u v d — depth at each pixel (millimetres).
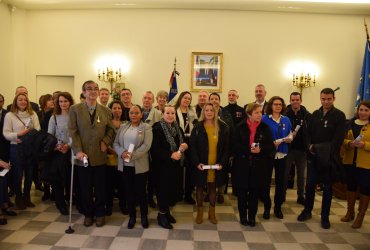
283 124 3650
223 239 3043
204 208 3959
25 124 3666
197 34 6129
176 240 3000
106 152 3271
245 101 6184
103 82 6289
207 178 3340
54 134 3570
